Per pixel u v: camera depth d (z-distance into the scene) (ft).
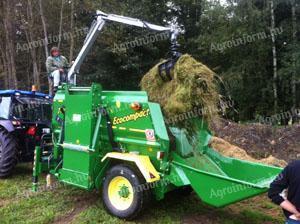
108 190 18.63
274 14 59.57
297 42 56.75
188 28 78.54
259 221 18.29
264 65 60.70
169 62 18.78
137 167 17.87
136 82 68.69
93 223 17.72
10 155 24.48
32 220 18.29
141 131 17.84
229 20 61.46
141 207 17.47
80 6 61.46
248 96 61.57
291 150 31.81
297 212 11.31
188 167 16.88
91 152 18.93
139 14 67.97
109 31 61.46
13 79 56.03
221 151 27.78
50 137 23.59
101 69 66.33
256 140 33.53
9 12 54.39
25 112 25.80
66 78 25.03
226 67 66.95
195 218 18.45
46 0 59.21
